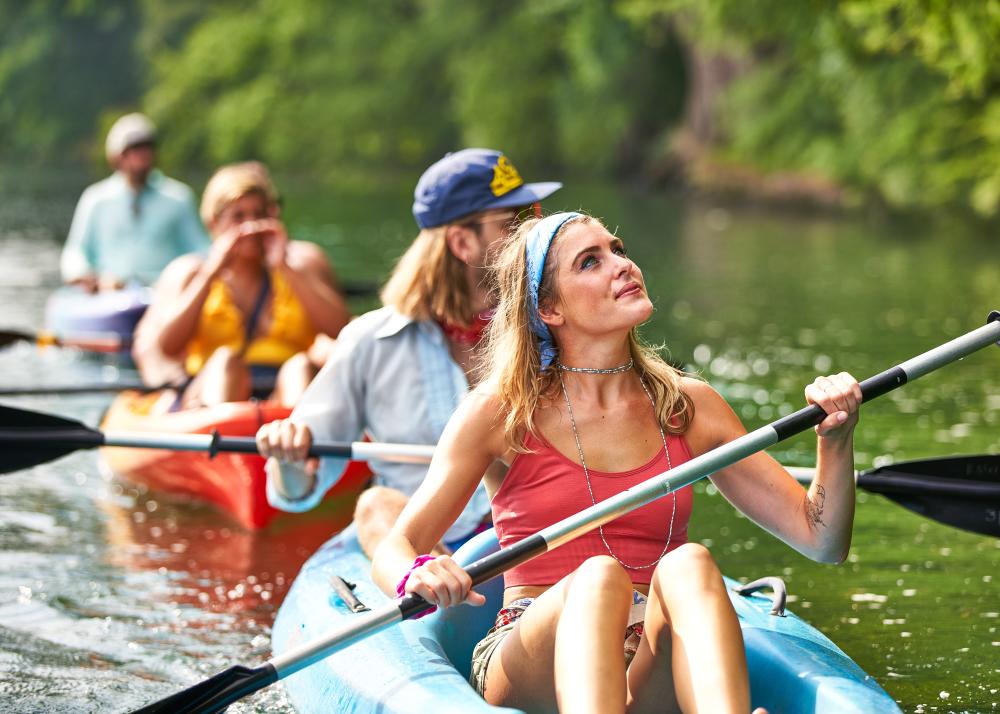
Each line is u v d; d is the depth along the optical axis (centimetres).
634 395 333
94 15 4519
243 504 564
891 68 1923
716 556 521
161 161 4028
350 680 326
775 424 317
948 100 1841
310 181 3516
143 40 4362
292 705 377
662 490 311
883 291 1259
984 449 653
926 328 1036
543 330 330
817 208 2225
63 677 402
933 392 810
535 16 3075
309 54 3919
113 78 4531
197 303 634
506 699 309
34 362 945
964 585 484
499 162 426
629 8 2142
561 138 3134
